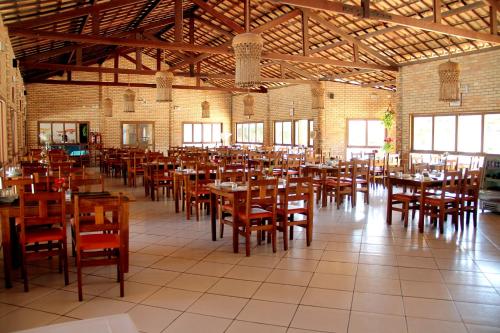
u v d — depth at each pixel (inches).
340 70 589.0
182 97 847.1
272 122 764.6
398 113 508.7
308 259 212.4
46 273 191.8
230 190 226.5
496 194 327.3
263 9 487.2
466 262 207.2
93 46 603.2
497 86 400.5
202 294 167.3
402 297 163.6
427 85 472.7
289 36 532.1
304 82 601.9
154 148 824.3
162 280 182.9
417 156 489.1
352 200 358.9
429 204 288.0
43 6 329.7
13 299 162.4
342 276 187.5
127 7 457.7
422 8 384.2
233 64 711.1
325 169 360.8
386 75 552.4
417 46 453.1
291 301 160.4
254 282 180.2
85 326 52.5
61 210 176.2
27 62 492.7
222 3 509.4
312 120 659.4
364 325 140.6
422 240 248.8
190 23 587.2
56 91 753.0
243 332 136.0
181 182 340.2
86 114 773.3
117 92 792.9
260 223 239.0
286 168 400.8
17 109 486.0
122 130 799.7
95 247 162.6
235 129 884.6
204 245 238.5
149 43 393.1
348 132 628.4
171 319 145.3
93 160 755.4
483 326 139.7
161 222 299.3
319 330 137.3
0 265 203.5
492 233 266.4
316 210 344.2
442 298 162.9
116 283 179.0
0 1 274.5
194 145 860.6
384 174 477.7
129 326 52.8
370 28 451.5
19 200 177.0
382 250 227.9
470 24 386.6
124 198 190.1
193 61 601.9
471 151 435.5
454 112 443.2
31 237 172.9
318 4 285.9
